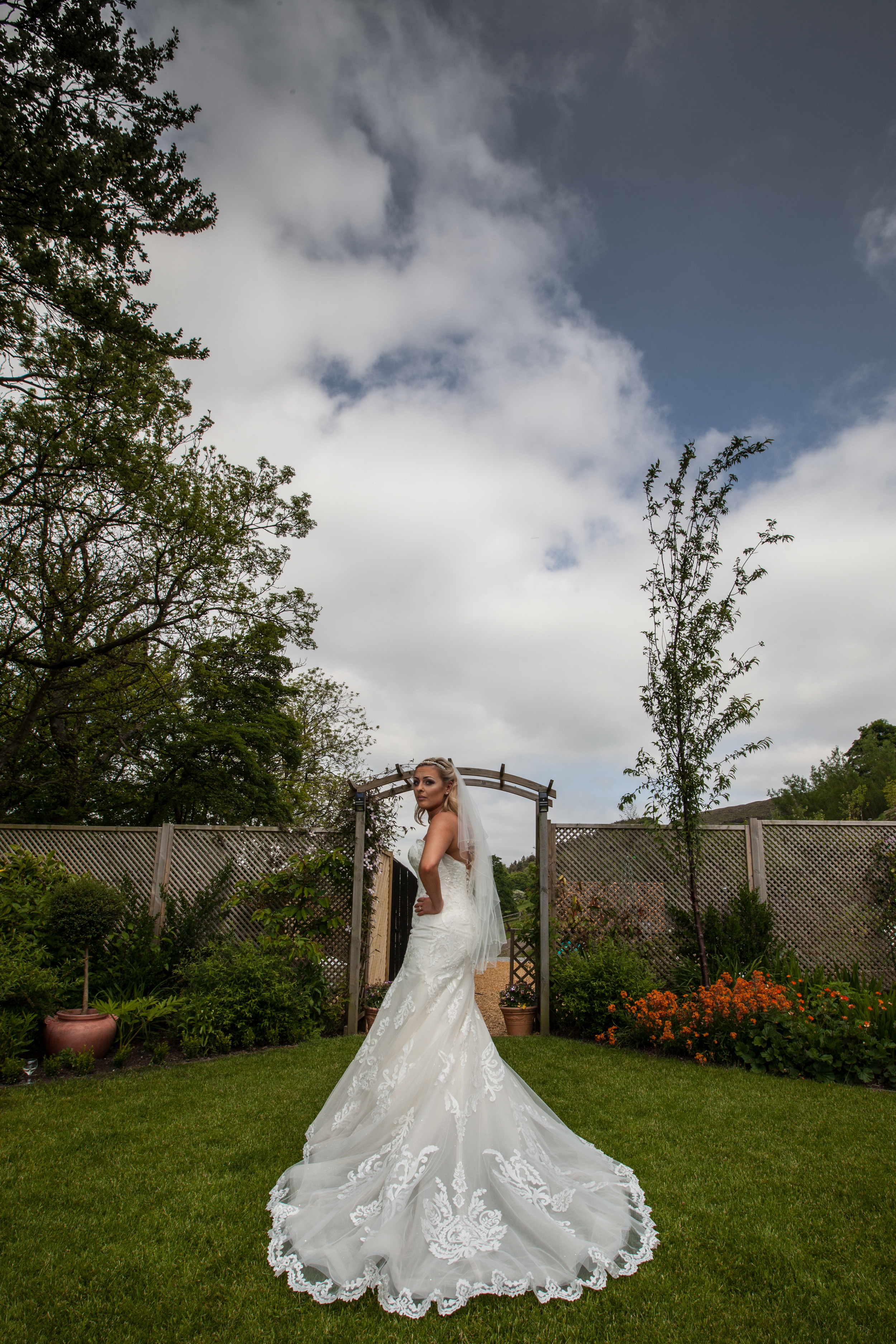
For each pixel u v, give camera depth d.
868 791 17.86
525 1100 2.92
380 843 7.62
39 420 9.44
